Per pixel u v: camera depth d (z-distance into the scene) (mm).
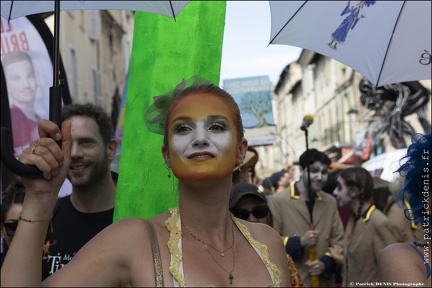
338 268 5227
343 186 5051
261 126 8023
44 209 1729
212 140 1792
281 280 1863
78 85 18000
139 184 2527
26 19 4453
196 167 1775
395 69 3396
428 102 13664
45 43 4496
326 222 5223
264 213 3611
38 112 4492
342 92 32750
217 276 1777
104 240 1773
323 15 3299
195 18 2643
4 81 4176
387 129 14211
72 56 17688
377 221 4844
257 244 1902
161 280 1737
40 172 1699
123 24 25109
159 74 2625
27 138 4469
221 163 1785
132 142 2582
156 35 2650
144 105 2609
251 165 4746
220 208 1844
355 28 3332
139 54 2670
